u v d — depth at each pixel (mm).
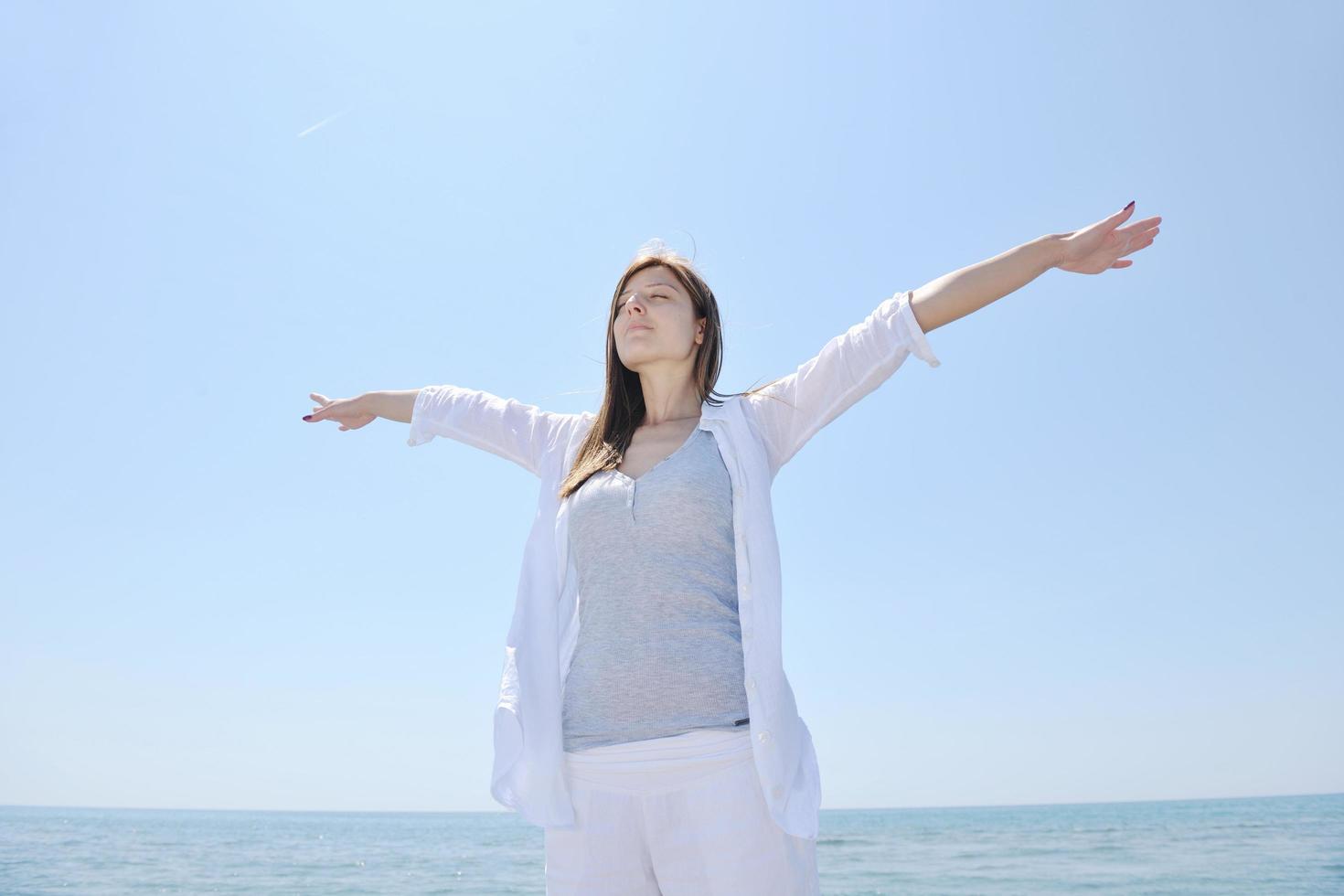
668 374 2396
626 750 1877
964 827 37812
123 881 20891
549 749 1956
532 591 2178
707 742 1859
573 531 2182
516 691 2066
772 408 2258
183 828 42312
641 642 1964
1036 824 39125
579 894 1871
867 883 22203
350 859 27000
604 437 2373
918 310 2109
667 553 2043
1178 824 37562
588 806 1905
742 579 2014
